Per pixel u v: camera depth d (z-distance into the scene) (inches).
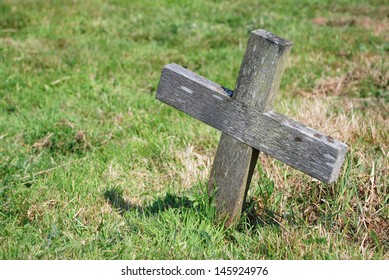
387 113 239.5
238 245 152.5
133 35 370.0
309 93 271.1
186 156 198.2
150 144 209.6
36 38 348.8
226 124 148.2
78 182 179.2
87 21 391.2
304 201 165.2
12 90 269.0
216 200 155.1
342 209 158.4
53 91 273.7
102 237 150.3
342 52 330.0
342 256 143.5
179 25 393.1
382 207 159.0
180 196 170.1
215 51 338.0
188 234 149.8
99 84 279.1
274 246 148.5
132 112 245.0
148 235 153.0
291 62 311.1
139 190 180.9
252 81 142.5
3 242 148.9
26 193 175.0
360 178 167.8
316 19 420.8
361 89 270.4
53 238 150.2
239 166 149.9
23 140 216.5
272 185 167.0
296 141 139.5
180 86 152.0
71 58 313.4
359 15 443.5
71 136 218.1
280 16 428.5
